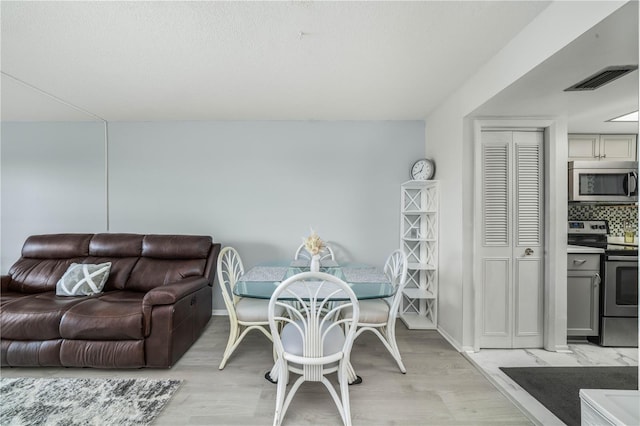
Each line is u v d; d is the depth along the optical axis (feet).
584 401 3.07
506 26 5.33
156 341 6.77
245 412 5.43
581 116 7.98
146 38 5.67
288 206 10.74
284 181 10.73
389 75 7.24
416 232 10.75
